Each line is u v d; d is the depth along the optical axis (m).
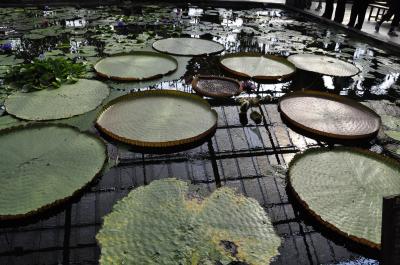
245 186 2.35
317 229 2.01
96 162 2.42
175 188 2.24
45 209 2.00
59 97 3.34
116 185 2.29
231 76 4.29
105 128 2.80
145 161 2.55
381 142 2.93
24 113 3.02
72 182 2.21
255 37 6.02
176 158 2.62
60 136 2.67
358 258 1.83
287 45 5.65
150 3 8.30
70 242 1.85
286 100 3.53
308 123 3.10
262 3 8.86
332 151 2.65
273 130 3.07
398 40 6.13
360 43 6.08
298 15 8.29
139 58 4.50
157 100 3.33
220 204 2.12
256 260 1.75
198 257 1.73
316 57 5.01
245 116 3.30
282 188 2.35
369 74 4.54
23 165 2.32
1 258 1.75
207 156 2.67
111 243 1.80
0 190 2.10
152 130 2.84
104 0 7.85
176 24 6.59
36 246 1.83
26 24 6.05
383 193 2.21
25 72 3.63
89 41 5.23
